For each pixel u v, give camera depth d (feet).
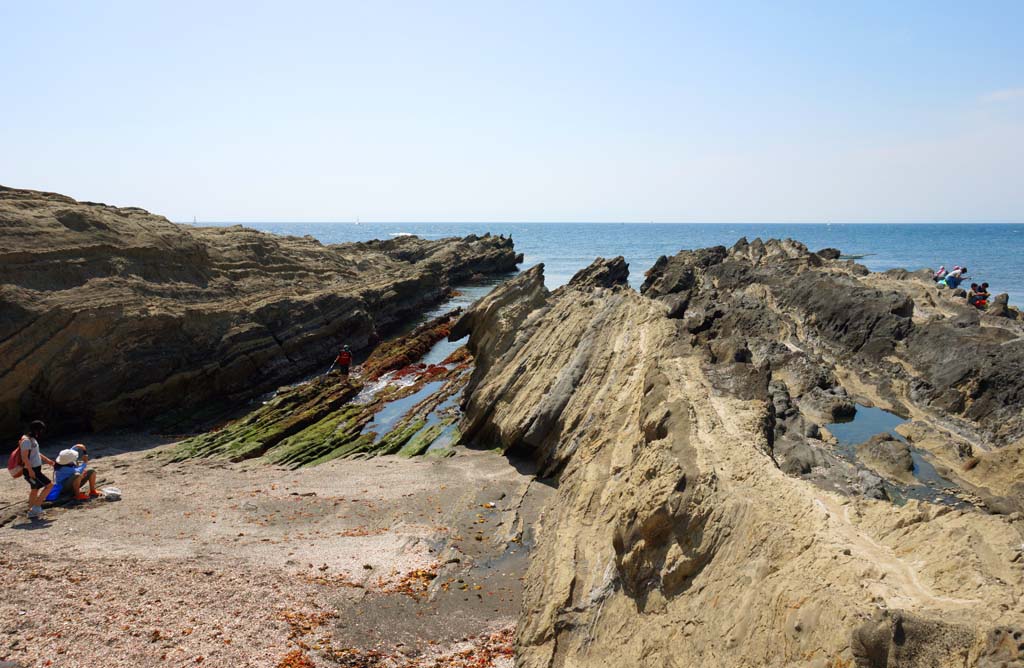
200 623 38.81
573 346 80.12
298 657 36.70
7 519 53.36
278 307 121.70
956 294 112.88
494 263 282.15
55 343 84.69
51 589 40.81
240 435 85.10
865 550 29.14
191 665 34.81
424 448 80.07
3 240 89.71
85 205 114.73
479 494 63.57
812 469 51.19
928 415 67.82
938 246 454.81
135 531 52.54
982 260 316.19
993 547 26.73
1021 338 72.33
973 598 24.20
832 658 24.35
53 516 55.06
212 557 48.03
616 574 37.78
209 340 104.27
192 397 99.66
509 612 43.98
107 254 103.35
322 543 52.29
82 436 85.71
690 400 47.60
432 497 63.21
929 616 23.26
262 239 156.35
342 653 37.83
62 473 59.00
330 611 42.14
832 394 72.43
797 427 62.80
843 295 94.73
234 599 41.93
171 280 113.80
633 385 61.21
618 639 34.42
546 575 41.93
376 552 50.93
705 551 33.42
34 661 33.63
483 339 97.50
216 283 124.16
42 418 83.71
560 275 277.23
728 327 99.14
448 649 39.86
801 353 82.48
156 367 94.12
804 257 136.67
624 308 81.46
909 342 81.05
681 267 143.74
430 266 232.12
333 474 71.26
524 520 57.00
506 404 78.79
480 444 80.48
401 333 160.25
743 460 37.83
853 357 84.64
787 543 30.30
